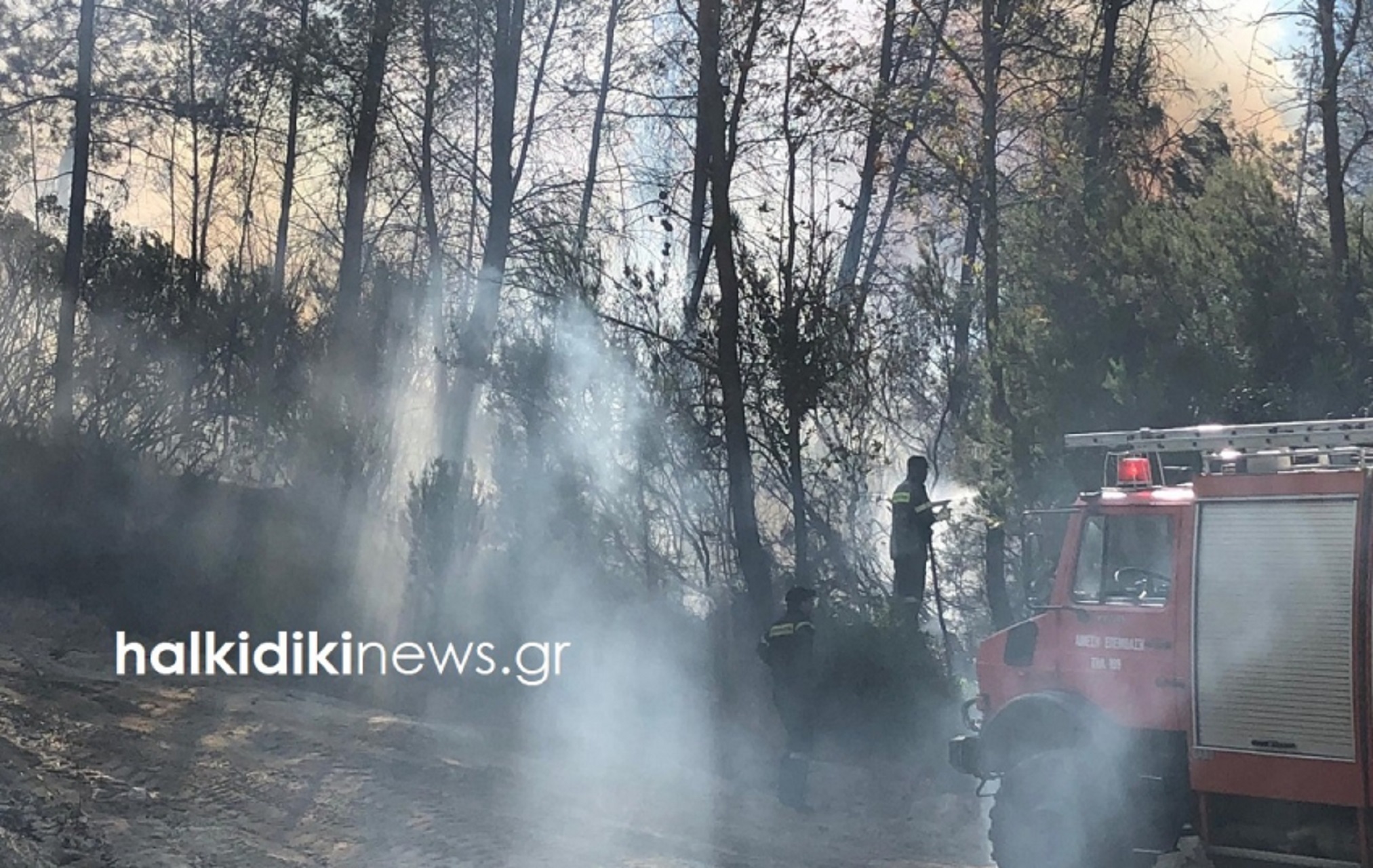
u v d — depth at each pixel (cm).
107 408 1845
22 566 1638
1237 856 905
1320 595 884
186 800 1023
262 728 1222
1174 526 959
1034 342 1495
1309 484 901
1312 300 1354
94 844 888
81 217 2259
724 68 1853
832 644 1517
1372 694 859
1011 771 991
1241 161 1584
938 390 1906
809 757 1276
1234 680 908
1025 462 1457
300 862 918
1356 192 1839
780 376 1652
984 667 1046
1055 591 1016
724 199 1706
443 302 2150
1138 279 1442
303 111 2527
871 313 1848
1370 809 858
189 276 2067
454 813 1058
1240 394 1330
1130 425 1373
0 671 1299
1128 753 968
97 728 1160
